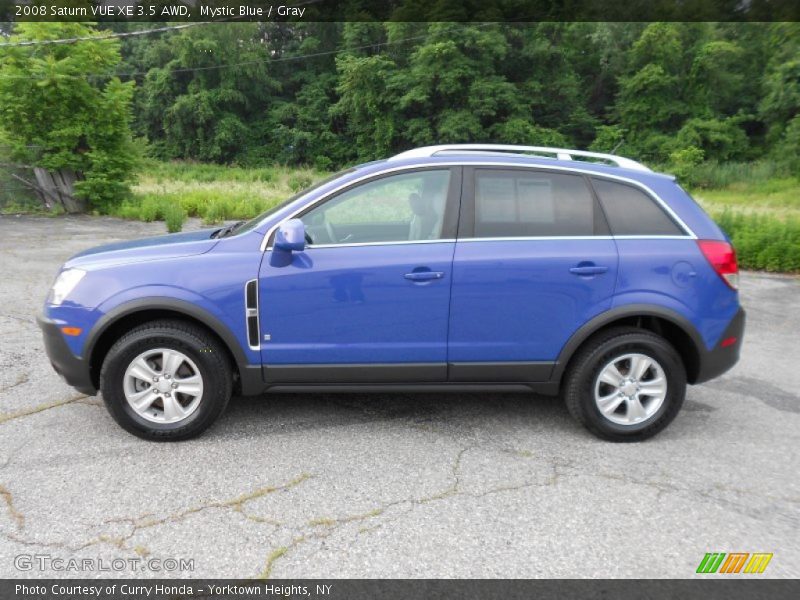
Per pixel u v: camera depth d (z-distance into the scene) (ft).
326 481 11.56
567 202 13.38
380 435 13.60
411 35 154.10
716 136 135.33
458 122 140.67
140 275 12.68
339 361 13.05
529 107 146.61
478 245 12.98
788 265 35.35
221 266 12.71
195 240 13.73
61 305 12.76
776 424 14.74
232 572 8.99
